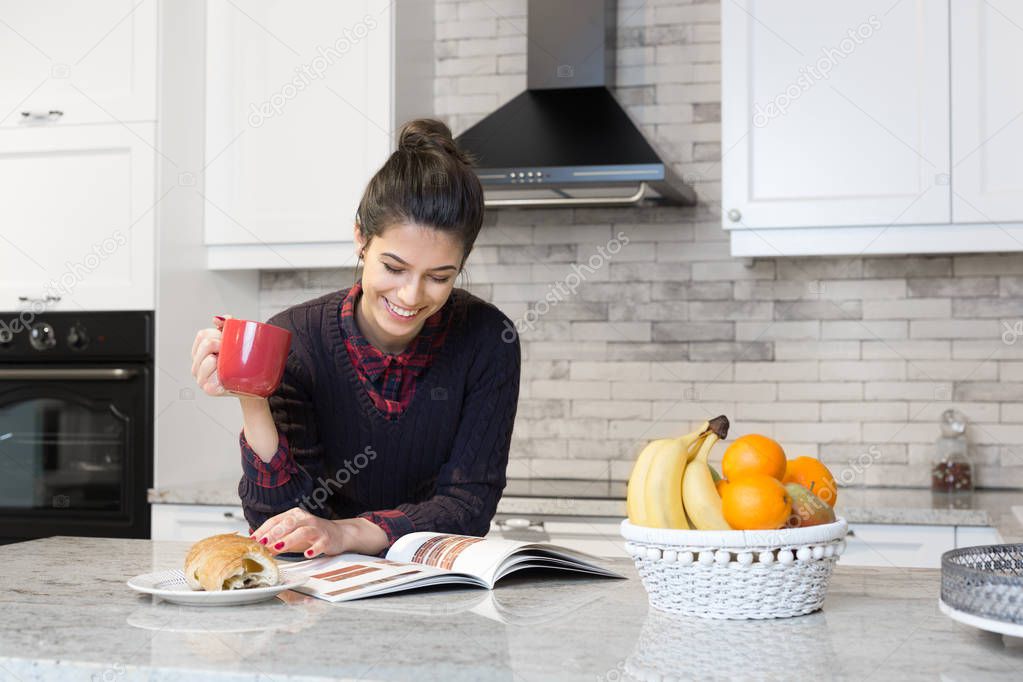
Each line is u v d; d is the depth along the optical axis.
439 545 1.27
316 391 1.53
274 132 3.04
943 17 2.62
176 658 0.86
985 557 1.06
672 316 3.11
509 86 3.25
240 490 1.39
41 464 2.93
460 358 1.56
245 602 1.07
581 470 3.15
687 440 1.11
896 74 2.65
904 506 2.54
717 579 1.01
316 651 0.88
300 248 3.04
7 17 2.99
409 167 1.30
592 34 3.03
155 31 2.88
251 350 1.19
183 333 2.99
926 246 2.64
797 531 1.00
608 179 2.68
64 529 2.91
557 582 1.23
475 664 0.83
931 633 0.96
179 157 2.97
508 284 3.21
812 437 3.02
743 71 2.72
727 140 2.73
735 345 3.07
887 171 2.65
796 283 3.03
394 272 1.32
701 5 3.11
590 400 3.15
